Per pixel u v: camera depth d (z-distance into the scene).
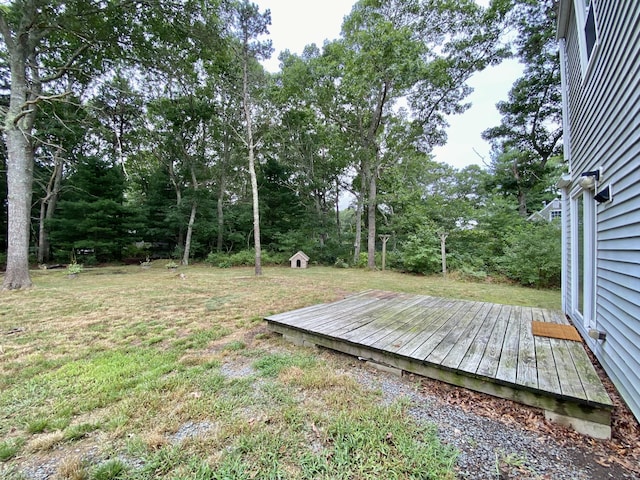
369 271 11.04
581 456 1.49
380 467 1.38
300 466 1.39
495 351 2.42
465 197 18.52
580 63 3.46
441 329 3.04
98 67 8.61
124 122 11.94
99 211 11.98
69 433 1.61
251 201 15.76
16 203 6.47
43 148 11.89
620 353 2.11
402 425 1.71
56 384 2.17
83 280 8.00
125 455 1.46
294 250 14.03
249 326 3.73
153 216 14.46
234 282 7.77
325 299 5.46
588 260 3.06
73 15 6.40
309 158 15.52
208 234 14.11
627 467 1.41
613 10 2.33
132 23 7.36
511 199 14.30
